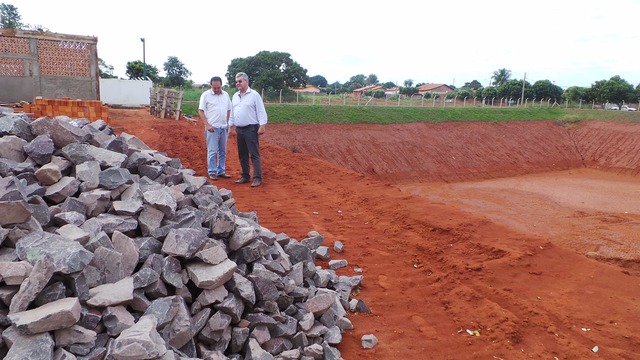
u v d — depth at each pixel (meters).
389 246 6.15
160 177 5.11
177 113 19.22
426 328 4.17
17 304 2.61
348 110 37.28
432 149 34.41
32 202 3.56
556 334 4.13
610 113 44.06
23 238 3.09
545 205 21.70
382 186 9.30
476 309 4.46
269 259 4.23
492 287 4.96
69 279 2.88
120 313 2.89
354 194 8.46
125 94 27.39
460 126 39.44
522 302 4.64
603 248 12.86
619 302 4.82
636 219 18.02
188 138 13.62
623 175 34.38
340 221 7.05
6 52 16.25
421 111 40.53
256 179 8.85
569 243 13.56
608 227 16.05
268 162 11.41
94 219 3.66
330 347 3.66
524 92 63.06
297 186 9.09
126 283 3.10
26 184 3.86
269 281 3.76
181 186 5.02
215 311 3.45
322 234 6.38
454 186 28.73
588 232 15.15
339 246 5.83
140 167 5.03
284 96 46.88
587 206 21.78
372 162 31.11
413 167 31.69
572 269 5.59
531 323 4.29
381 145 33.19
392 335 4.05
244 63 48.84
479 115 42.59
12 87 16.55
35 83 16.81
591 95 59.56
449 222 6.77
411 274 5.33
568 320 4.40
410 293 4.87
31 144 4.19
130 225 3.75
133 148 5.34
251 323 3.57
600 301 4.82
